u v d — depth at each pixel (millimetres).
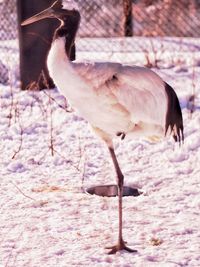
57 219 10016
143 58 21250
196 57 20828
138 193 11336
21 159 12734
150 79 9312
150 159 12758
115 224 9828
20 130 14203
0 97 16688
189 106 15719
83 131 14242
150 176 11953
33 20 9469
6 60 20125
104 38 25719
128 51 22359
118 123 9453
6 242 9234
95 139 13766
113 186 11500
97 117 9383
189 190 11203
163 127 9648
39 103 16094
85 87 9070
